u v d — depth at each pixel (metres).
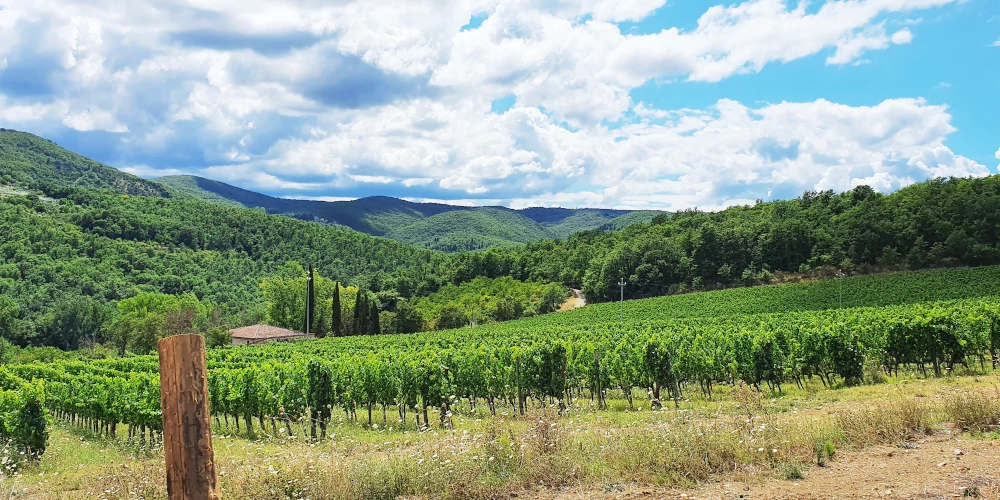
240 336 68.62
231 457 10.93
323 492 7.25
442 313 84.31
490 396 21.75
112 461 12.49
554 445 8.20
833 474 6.94
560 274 107.56
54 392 25.95
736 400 10.61
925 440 8.22
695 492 6.67
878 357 21.38
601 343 28.06
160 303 84.75
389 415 22.83
